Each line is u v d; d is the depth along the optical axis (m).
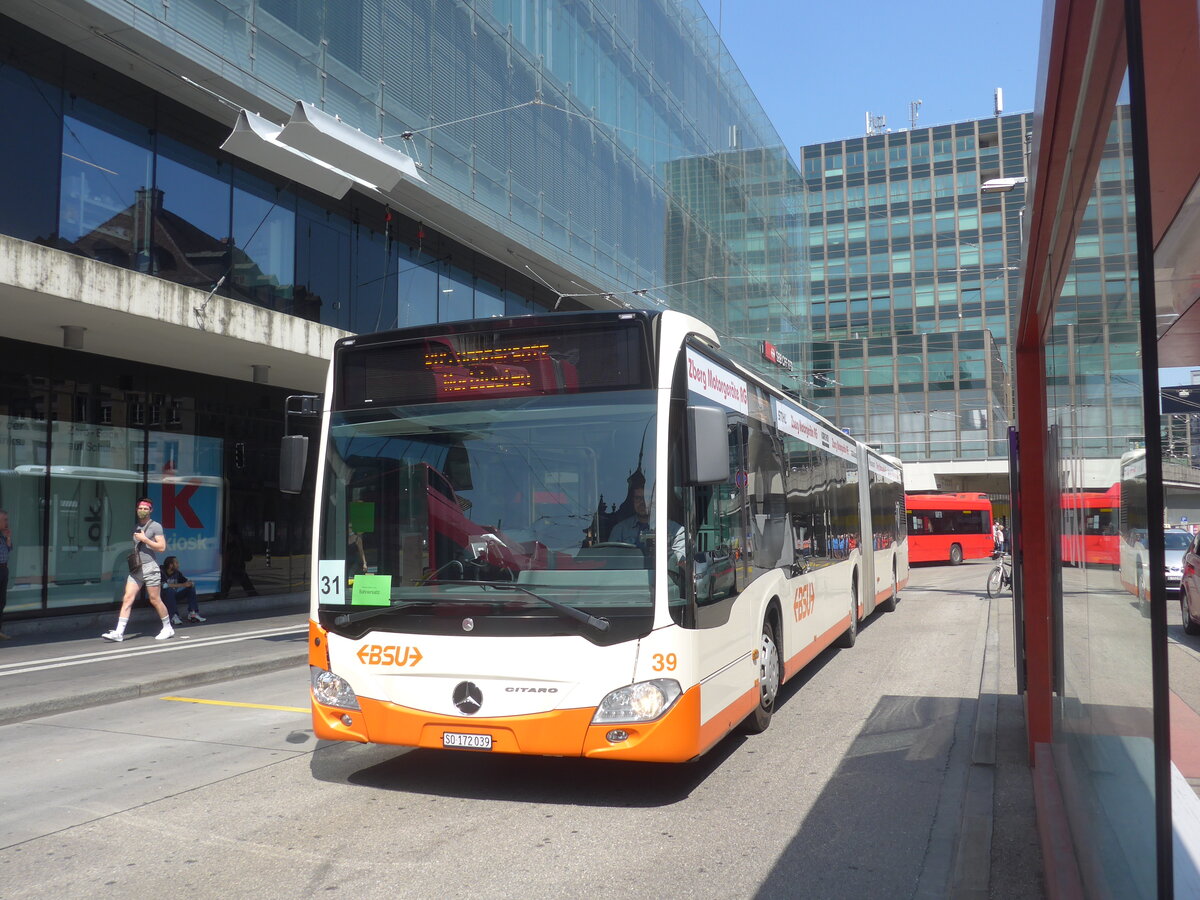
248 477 19.69
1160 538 2.08
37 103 13.67
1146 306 2.08
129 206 14.95
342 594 6.21
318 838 5.39
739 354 34.72
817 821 5.66
